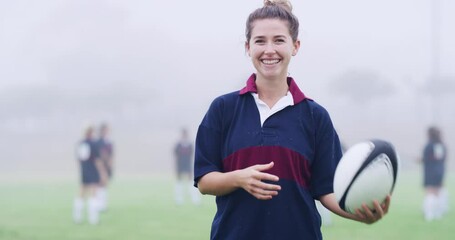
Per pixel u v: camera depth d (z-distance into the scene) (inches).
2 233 452.4
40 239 421.1
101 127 651.5
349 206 131.4
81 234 448.5
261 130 138.5
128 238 426.0
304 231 137.3
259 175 128.0
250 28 142.3
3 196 853.8
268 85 141.6
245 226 136.5
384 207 132.2
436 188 537.0
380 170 129.3
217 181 134.4
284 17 140.9
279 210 135.6
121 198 795.4
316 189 142.6
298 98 141.4
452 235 424.5
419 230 450.0
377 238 409.1
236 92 144.9
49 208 671.1
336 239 403.5
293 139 138.4
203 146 142.5
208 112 144.9
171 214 591.8
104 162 639.8
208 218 555.2
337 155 144.3
